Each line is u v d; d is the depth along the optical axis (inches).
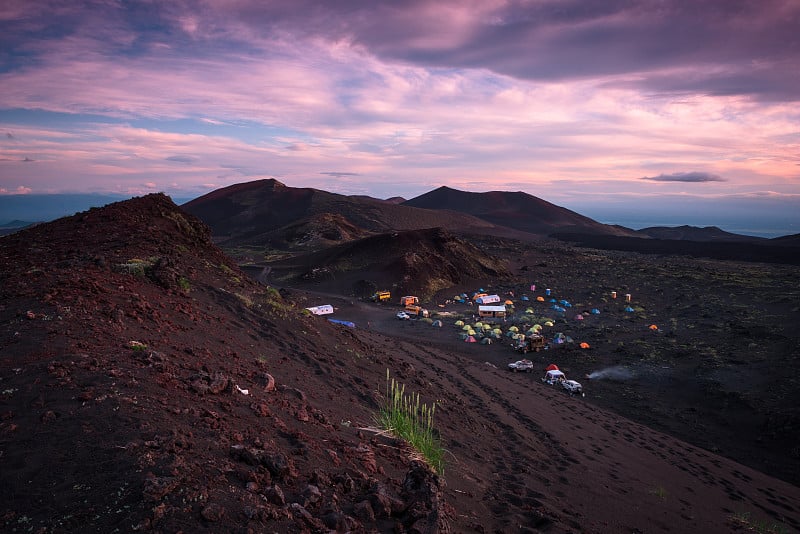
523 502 384.5
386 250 4761.3
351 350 815.1
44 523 150.3
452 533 244.7
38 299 397.7
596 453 764.0
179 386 291.9
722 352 1977.1
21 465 179.9
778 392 1482.5
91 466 181.0
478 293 3843.5
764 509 695.7
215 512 161.9
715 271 4985.2
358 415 457.1
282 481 211.5
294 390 421.1
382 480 271.0
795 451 1133.1
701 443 1207.6
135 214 885.2
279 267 5049.2
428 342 2325.3
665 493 618.2
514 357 2078.0
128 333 386.6
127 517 152.9
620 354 2052.2
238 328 612.1
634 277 4581.7
